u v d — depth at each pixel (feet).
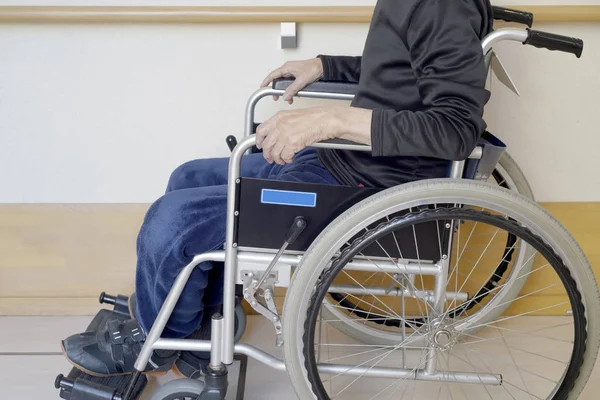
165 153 5.16
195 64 4.90
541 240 3.20
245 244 3.27
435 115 2.92
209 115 5.06
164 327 3.46
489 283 4.97
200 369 3.93
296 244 3.31
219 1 4.70
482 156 3.21
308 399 3.43
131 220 5.29
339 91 4.19
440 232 3.32
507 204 3.12
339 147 3.03
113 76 4.91
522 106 5.06
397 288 4.41
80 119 5.01
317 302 3.19
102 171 5.18
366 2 4.74
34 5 4.60
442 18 2.91
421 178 3.42
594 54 4.91
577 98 5.04
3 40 4.75
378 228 3.10
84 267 5.34
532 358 4.85
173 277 3.35
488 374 3.69
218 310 4.12
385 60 3.25
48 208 5.20
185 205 3.37
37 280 5.33
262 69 4.93
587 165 5.24
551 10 4.65
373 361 4.78
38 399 4.21
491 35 3.07
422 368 3.77
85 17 4.56
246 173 4.04
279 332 3.47
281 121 3.00
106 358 3.91
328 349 4.91
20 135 5.03
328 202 3.22
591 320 3.34
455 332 3.54
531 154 5.21
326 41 4.85
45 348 4.81
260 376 4.53
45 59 4.83
